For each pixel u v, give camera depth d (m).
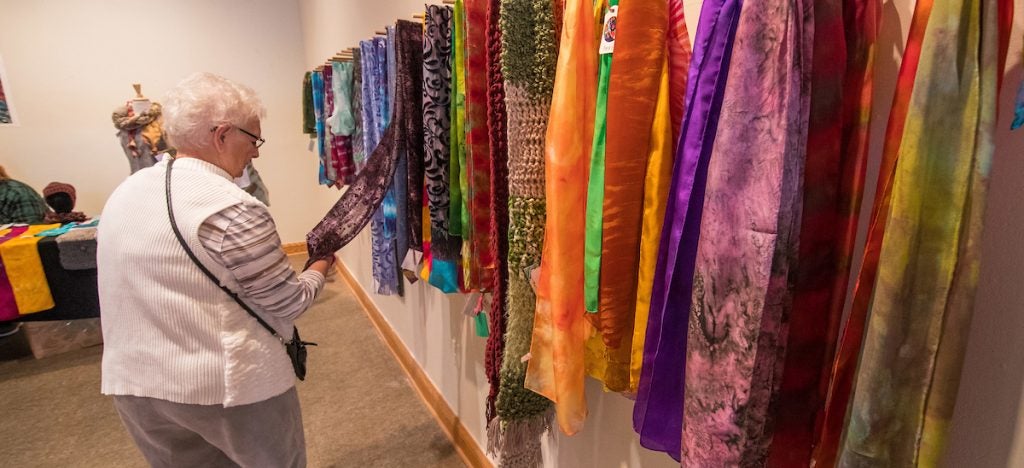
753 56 0.48
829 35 0.48
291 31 4.32
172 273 0.96
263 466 1.14
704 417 0.56
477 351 1.71
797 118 0.47
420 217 1.34
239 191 1.00
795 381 0.57
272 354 1.09
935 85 0.41
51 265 2.40
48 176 3.69
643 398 0.70
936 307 0.44
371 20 2.29
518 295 0.90
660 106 0.66
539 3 0.79
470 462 1.82
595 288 0.74
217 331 0.99
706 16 0.56
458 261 1.27
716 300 0.53
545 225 0.85
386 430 2.03
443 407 2.04
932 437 0.46
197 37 3.99
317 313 3.23
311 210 4.71
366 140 1.81
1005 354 0.52
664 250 0.65
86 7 3.61
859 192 0.53
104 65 3.73
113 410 2.20
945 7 0.40
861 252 0.62
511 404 0.96
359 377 2.43
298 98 4.45
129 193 1.00
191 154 1.03
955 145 0.41
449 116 1.19
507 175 0.94
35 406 2.23
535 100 0.81
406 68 1.25
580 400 0.81
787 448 0.59
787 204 0.48
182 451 1.16
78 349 2.80
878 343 0.46
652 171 0.68
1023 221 0.49
